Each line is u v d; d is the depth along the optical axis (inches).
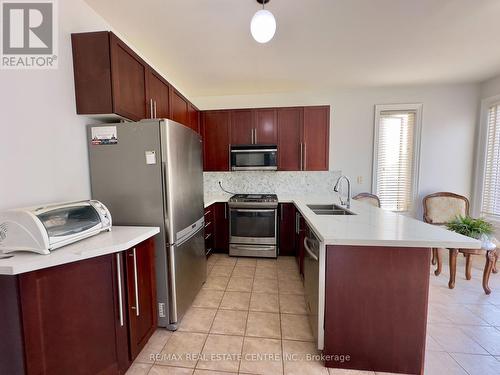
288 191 148.6
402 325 55.7
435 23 76.7
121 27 77.0
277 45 89.6
